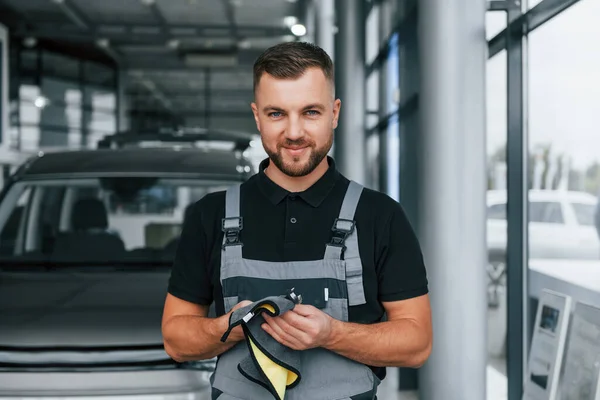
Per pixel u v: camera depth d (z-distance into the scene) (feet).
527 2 11.86
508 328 12.57
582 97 9.49
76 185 12.58
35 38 43.65
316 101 4.64
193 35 43.16
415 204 18.28
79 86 46.37
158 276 10.85
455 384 12.31
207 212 5.20
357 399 4.87
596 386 8.00
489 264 12.86
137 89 48.55
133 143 18.74
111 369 8.32
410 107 18.02
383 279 5.03
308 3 37.42
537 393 9.84
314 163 4.77
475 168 12.18
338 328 4.67
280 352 4.57
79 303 9.57
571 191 9.98
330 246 4.91
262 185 5.09
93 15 41.09
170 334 5.08
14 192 12.50
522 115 12.19
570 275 10.11
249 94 50.37
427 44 12.34
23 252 11.96
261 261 4.94
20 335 8.63
